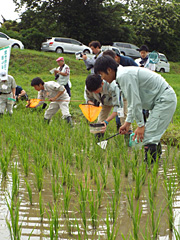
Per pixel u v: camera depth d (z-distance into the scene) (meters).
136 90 4.43
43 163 4.80
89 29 32.75
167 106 4.59
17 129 7.27
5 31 27.61
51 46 25.44
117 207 3.28
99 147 5.42
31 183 4.27
